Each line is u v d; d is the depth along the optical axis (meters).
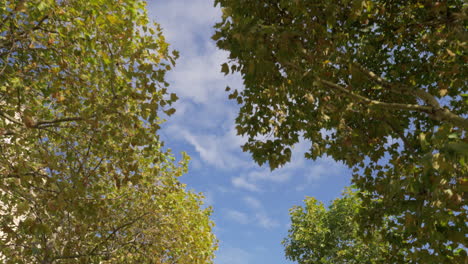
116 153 6.85
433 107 5.02
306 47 5.58
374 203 7.61
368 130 6.90
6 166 6.09
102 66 6.62
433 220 4.41
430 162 3.60
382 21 6.91
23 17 6.84
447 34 5.63
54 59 7.52
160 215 10.52
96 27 6.44
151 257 10.58
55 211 5.70
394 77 7.56
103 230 10.28
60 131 8.14
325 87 5.87
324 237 18.19
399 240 6.79
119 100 6.23
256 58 4.97
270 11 5.56
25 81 7.32
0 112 6.27
